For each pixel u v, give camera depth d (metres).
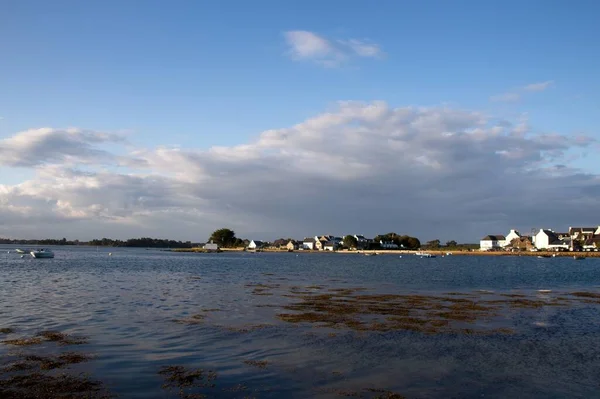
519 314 33.25
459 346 23.11
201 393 15.56
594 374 18.73
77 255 168.38
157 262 117.31
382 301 39.91
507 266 110.56
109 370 17.94
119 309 33.28
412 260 157.75
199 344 22.64
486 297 43.59
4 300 37.47
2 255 158.88
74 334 24.42
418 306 36.88
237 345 22.56
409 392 16.27
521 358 20.97
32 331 25.08
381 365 19.47
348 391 16.19
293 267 102.56
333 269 95.00
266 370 18.38
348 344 23.19
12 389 15.56
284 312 33.03
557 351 22.33
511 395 16.22
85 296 40.53
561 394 16.41
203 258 161.25
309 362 19.70
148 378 17.02
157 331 25.55
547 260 150.38
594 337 25.62
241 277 67.56
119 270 79.88
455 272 85.50
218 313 32.16
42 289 46.03
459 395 16.12
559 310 35.44
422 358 20.72
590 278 70.25
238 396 15.38
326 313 32.75
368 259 169.62
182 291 46.19
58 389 15.65
